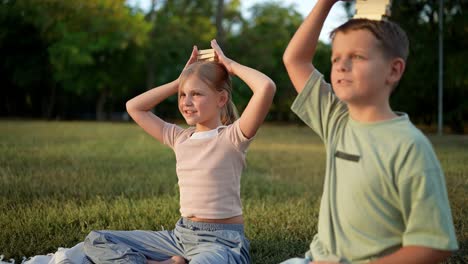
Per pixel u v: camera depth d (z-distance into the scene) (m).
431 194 1.70
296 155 9.41
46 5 30.53
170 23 35.16
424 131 21.25
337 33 1.86
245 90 31.88
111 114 42.91
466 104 20.14
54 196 4.75
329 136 2.03
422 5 19.89
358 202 1.84
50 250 3.27
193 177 2.78
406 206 1.75
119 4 31.30
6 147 9.27
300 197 5.05
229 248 2.62
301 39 2.13
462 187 5.43
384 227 1.81
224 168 2.74
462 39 19.61
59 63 30.98
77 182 5.47
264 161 8.30
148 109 3.11
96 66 32.34
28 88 36.41
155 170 6.68
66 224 3.78
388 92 1.87
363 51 1.79
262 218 4.06
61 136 13.24
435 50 19.50
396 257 1.73
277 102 36.06
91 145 10.43
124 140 12.27
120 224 3.74
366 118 1.89
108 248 2.69
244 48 33.44
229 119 2.97
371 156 1.82
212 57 2.94
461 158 8.34
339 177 1.91
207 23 37.19
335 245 1.90
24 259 2.99
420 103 21.33
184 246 2.74
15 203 4.43
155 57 34.62
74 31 31.25
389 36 1.79
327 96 2.10
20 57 33.69
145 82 39.66
